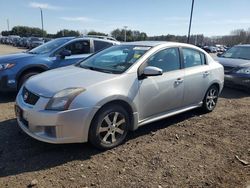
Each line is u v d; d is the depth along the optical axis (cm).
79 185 346
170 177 373
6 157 402
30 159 400
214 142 491
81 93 403
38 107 397
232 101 805
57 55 772
